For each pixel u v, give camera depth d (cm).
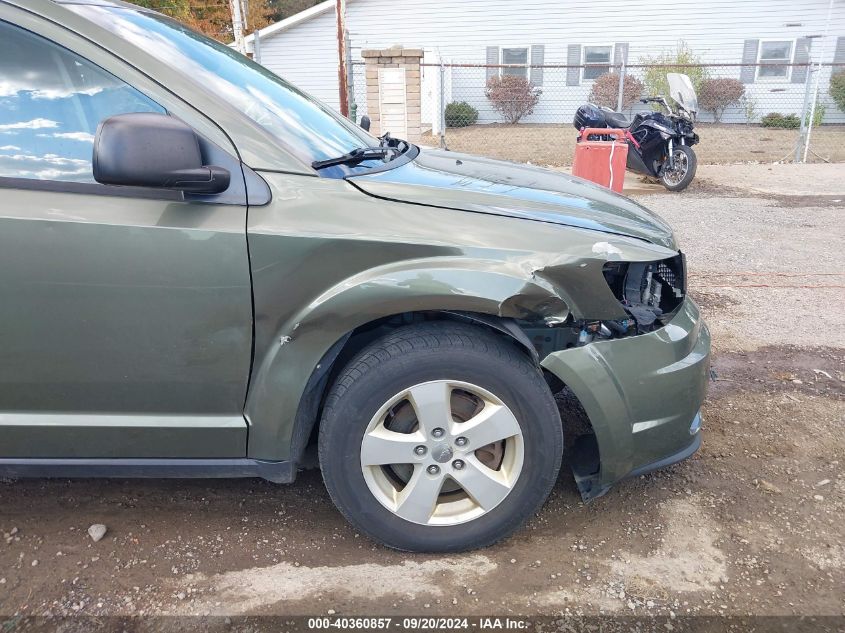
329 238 207
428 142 1592
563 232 227
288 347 213
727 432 322
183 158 190
